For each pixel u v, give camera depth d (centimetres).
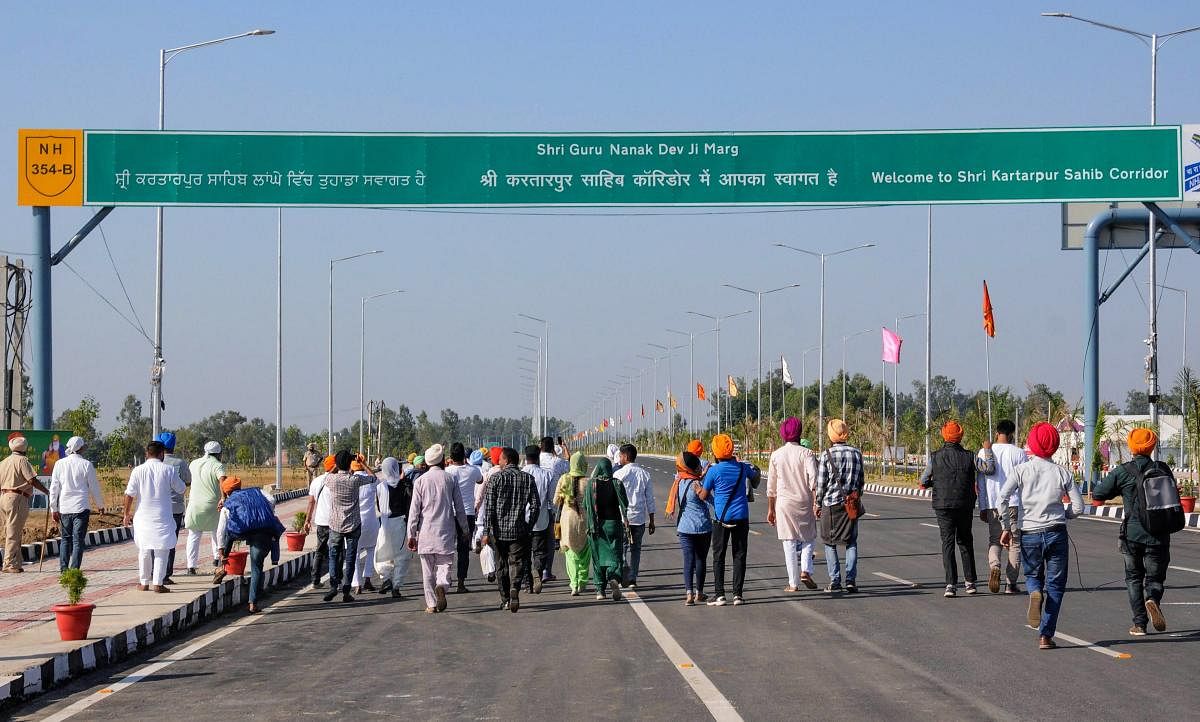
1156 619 1153
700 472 1533
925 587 1650
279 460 4750
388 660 1142
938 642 1177
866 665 1057
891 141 2756
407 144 2747
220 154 2712
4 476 1927
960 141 2748
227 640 1311
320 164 2731
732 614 1410
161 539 1592
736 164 2759
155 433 3200
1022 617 1341
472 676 1041
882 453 6831
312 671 1091
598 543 1588
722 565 1495
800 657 1105
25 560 2156
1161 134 2723
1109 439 3875
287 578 1969
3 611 1445
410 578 2011
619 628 1318
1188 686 941
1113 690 929
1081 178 2734
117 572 1912
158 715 918
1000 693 925
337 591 1750
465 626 1370
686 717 859
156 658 1201
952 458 1539
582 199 2759
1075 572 1789
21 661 1063
